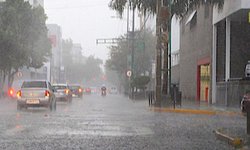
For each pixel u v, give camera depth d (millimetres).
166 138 13570
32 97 26688
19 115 22156
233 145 12148
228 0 33625
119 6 34375
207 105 34156
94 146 11648
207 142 12844
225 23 36969
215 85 38250
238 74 36312
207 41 40781
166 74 31812
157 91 30031
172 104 30609
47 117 20953
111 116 22234
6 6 49219
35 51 55188
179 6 33562
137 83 56469
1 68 50219
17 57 49250
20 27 49250
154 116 22875
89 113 24484
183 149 11461
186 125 17891
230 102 31875
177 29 61531
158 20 30484
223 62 37281
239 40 36500
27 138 13070
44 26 53531
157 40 30656
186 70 52156
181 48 55906
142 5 33531
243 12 32219
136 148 11445
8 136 13492
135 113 25125
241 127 16781
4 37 46750
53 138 13117
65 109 29188
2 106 32688
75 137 13414
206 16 41219
